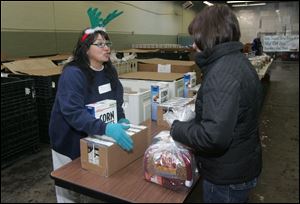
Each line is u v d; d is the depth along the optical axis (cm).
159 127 170
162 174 105
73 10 590
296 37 1327
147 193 102
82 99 132
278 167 293
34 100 306
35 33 507
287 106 548
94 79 141
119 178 112
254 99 98
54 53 550
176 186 104
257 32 1502
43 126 333
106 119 135
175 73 252
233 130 91
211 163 102
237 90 89
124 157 119
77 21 603
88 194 106
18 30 473
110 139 117
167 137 115
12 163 288
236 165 100
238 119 96
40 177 262
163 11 1045
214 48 96
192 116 131
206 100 90
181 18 1234
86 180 111
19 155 301
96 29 138
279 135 388
